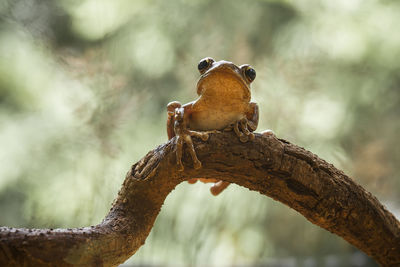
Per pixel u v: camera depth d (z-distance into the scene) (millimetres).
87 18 15352
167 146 4465
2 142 13539
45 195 10023
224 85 4793
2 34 14523
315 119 12727
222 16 15805
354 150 13016
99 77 10805
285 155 4520
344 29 15438
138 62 14977
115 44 15336
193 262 11820
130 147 11852
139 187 4402
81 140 10703
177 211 12180
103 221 4203
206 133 4441
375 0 15945
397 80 16141
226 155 4418
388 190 12633
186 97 13531
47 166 11953
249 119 5270
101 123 10578
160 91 14523
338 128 13344
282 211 13180
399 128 14945
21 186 13047
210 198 12203
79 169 10312
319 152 12477
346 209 4699
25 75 14359
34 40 13969
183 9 15891
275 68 12242
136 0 15969
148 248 12023
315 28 15375
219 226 12602
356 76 15578
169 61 14695
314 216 4770
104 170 10289
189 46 14219
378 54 15602
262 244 13430
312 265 13039
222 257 13039
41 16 14773
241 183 4680
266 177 4555
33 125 13781
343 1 15781
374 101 15375
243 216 12609
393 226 4898
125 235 4176
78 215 9453
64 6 15242
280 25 15805
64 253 3617
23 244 3471
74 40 15375
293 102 11922
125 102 11273
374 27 15688
